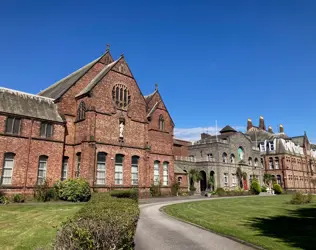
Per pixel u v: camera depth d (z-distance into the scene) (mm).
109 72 35188
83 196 27406
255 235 12172
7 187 25844
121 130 35312
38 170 28531
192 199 36094
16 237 11375
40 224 14211
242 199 36719
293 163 78062
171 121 45531
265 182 68250
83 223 5863
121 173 34500
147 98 46812
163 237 11922
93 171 30750
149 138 41188
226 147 58500
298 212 21516
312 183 85188
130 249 6562
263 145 79312
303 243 10695
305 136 88938
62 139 31016
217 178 54656
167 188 42062
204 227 14336
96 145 31953
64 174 31844
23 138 27734
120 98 36094
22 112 28281
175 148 57406
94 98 32656
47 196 27250
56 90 37969
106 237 5621
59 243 5438
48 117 30312
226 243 10820
